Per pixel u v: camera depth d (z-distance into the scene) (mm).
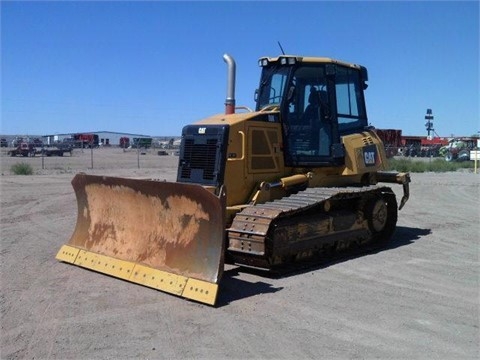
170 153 62188
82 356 5031
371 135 10523
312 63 9273
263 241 7414
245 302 6609
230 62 9320
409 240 10836
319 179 9516
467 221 13352
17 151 50750
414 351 5172
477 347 5273
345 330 5695
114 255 7988
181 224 7203
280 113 9055
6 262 8609
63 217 13250
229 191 8297
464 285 7449
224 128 8234
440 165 38688
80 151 65875
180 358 4992
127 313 6191
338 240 9148
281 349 5203
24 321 5934
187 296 6637
